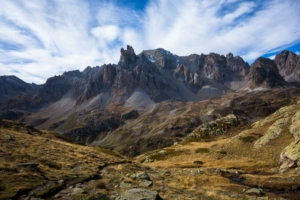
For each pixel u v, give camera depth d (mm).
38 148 38594
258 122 96875
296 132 53188
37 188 20312
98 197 17750
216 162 62062
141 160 96250
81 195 19156
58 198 18500
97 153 52344
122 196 19297
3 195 17406
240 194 27641
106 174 31391
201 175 40906
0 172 22188
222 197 25328
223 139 102188
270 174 41750
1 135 40812
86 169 31594
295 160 40156
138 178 30328
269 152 55406
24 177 22047
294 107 79812
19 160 27859
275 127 64875
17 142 39000
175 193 24938
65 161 34094
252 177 39125
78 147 55438
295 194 27672
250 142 69312
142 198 18219
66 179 24953
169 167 61969
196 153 80812
